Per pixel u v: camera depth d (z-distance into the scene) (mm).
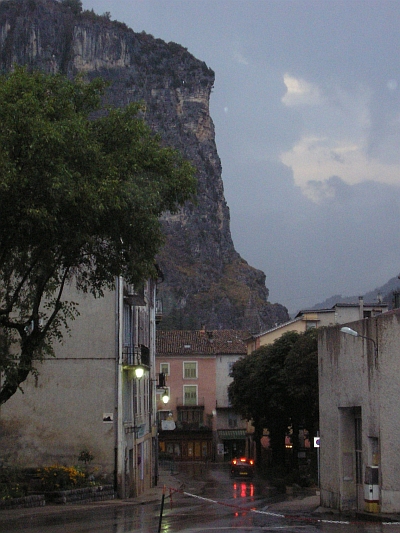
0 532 17609
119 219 19500
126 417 34531
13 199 17438
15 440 32094
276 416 59125
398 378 20578
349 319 76875
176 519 21828
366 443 21547
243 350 85688
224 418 84188
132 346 37031
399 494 20422
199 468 71375
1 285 22453
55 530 18156
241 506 29219
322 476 25547
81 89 20625
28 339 21016
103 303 32906
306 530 17594
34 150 17344
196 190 21281
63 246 19250
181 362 85125
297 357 49656
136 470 37250
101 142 20125
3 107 17422
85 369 32531
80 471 30547
